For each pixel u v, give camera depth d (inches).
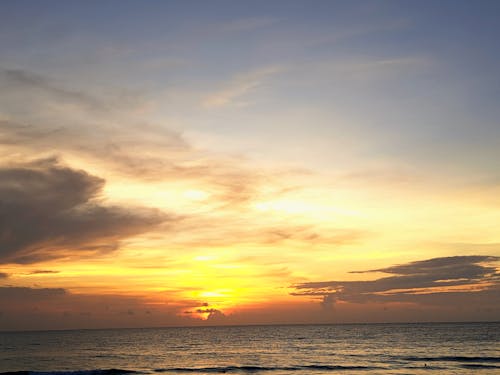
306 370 2573.8
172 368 2746.1
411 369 2546.8
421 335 6338.6
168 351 4153.5
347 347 4281.5
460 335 6122.1
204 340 6127.0
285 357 3388.3
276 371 2551.7
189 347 4667.8
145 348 4606.3
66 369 2797.7
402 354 3435.0
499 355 3233.3
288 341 5467.5
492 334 6318.9
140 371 2610.7
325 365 2790.4
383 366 2696.9
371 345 4480.8
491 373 2348.7
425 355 3312.0
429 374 2345.0
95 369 2741.1
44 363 3189.0
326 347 4343.0
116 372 2583.7
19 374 2513.5
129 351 4205.2
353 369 2588.6
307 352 3804.1
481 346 4116.6
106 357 3599.9
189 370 2642.7
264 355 3587.6
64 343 5753.0
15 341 6441.9
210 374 2464.3
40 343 5807.1
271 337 6683.1
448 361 2893.7
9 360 3430.1
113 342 5895.7
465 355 3267.7
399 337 5851.4
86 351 4264.3
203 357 3494.1
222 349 4315.9
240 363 2999.5
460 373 2361.0
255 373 2484.0
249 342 5413.4
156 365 2950.3
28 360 3412.9
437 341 4909.0
